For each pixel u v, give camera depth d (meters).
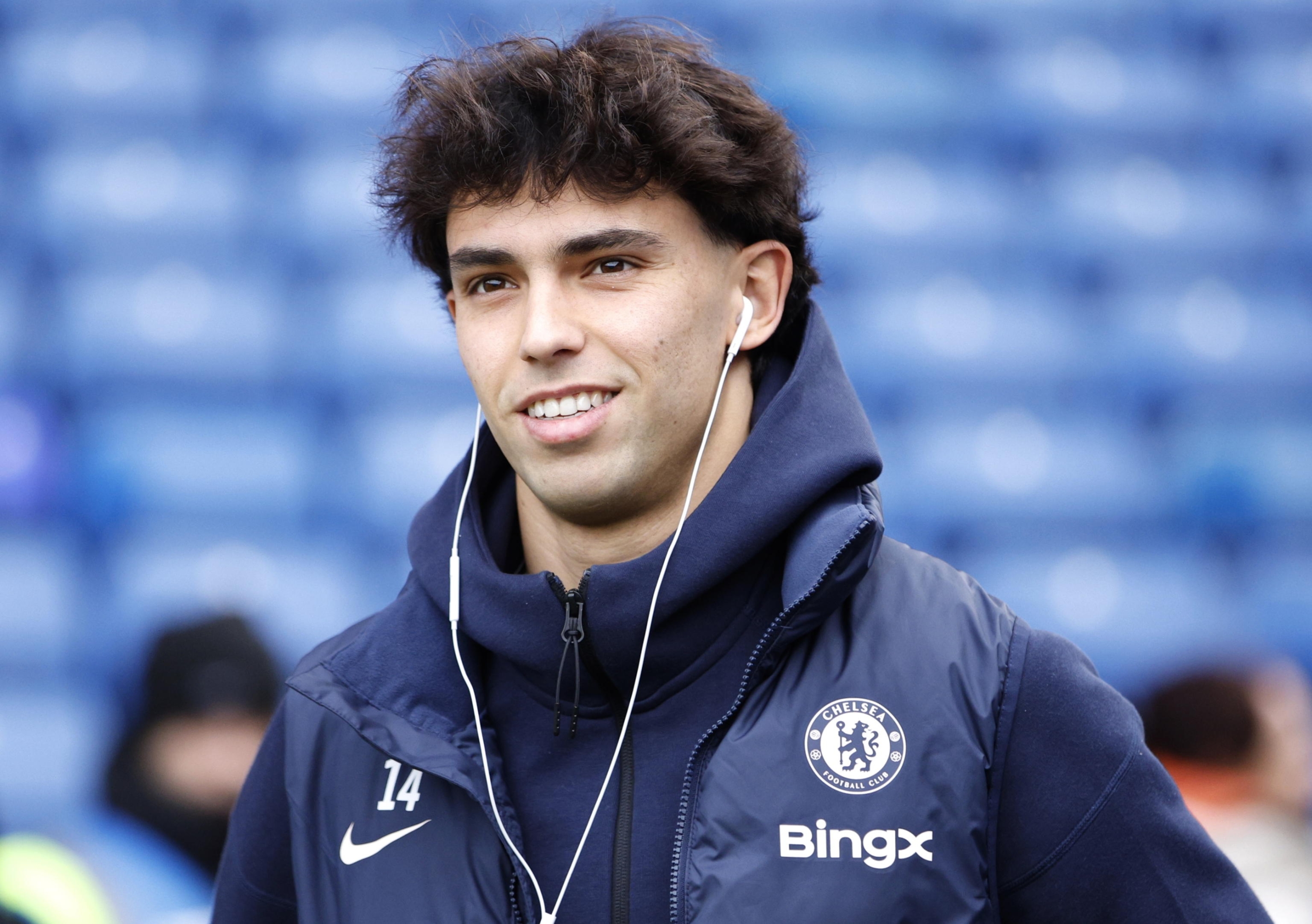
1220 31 26.14
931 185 23.28
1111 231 22.88
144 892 6.77
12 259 21.19
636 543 4.69
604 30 4.86
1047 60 25.38
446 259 4.98
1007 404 20.64
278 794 4.96
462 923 4.33
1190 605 18.22
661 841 4.41
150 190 22.19
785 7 25.69
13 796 15.44
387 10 25.03
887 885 4.04
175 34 24.70
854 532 4.23
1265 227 23.25
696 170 4.41
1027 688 4.32
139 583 17.16
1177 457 19.86
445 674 4.74
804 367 4.67
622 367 4.40
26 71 24.16
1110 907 4.25
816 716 4.27
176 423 19.22
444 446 19.17
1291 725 8.66
